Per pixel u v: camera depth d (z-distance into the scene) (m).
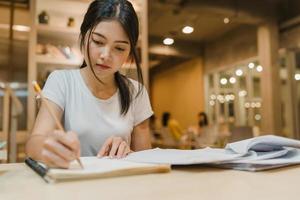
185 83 8.49
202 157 0.62
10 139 1.82
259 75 5.64
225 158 0.60
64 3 2.77
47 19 2.73
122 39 0.83
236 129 4.27
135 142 1.09
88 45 0.84
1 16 3.41
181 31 6.13
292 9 5.05
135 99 1.07
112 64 0.86
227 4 4.65
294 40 4.97
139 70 1.07
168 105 9.48
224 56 6.76
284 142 0.70
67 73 1.01
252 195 0.39
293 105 5.05
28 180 0.50
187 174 0.54
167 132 5.66
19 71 3.39
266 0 5.00
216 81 7.23
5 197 0.39
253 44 5.87
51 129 0.73
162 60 8.23
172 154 0.68
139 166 0.54
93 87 0.99
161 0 4.32
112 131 0.98
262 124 5.27
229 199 0.37
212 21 5.82
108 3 0.83
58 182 0.47
